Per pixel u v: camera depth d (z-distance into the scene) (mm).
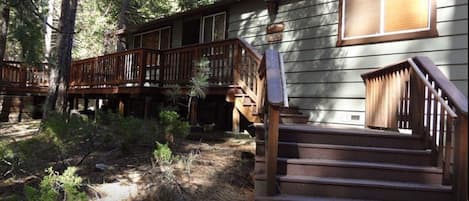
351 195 4324
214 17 11266
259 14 9758
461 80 6305
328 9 8172
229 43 7844
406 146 5070
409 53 6914
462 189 4023
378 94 6391
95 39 22141
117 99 12805
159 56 9969
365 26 7520
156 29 13875
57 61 9961
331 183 4324
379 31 7312
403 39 6992
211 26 11375
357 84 7551
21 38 12648
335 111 7852
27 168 5012
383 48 7250
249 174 5262
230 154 6191
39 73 15344
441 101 4324
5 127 11461
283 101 4066
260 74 6418
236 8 10461
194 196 4633
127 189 4707
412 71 5289
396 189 4293
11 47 20078
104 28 20781
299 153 4902
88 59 13000
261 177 4316
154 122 6816
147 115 9906
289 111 8203
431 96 4977
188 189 4762
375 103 6504
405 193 4297
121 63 10883
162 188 4645
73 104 15555
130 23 21078
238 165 5605
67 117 6320
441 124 4570
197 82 7480
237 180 5121
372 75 6656
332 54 8008
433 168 4594
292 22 8867
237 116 7812
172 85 8875
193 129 8133
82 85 13328
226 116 10000
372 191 4312
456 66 6371
